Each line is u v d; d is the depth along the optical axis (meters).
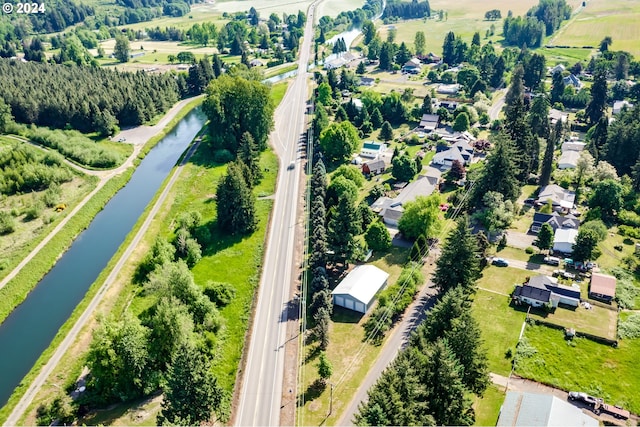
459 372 71.06
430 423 63.66
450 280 96.94
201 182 157.50
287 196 147.25
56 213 142.62
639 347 87.12
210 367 87.56
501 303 99.94
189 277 97.62
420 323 95.69
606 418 74.75
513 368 84.69
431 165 162.50
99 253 128.25
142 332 85.00
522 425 69.75
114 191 160.50
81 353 92.00
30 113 199.75
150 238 128.00
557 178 149.00
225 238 127.94
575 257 109.94
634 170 140.12
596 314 95.31
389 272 110.94
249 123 174.50
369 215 129.00
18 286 113.25
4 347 97.62
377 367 86.38
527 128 147.25
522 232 124.44
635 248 114.81
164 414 71.44
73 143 182.75
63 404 79.56
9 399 83.12
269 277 112.31
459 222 97.12
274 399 81.75
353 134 169.62
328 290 102.94
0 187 150.38
